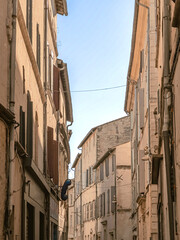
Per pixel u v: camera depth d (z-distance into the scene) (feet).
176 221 35.91
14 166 42.83
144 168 83.46
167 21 40.34
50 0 84.64
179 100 32.24
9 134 39.22
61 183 108.47
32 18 57.31
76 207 213.66
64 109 122.31
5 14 39.24
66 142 119.44
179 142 32.55
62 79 107.86
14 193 43.57
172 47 37.35
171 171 38.29
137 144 98.43
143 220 88.48
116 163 140.87
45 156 70.64
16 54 44.57
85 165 192.65
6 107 39.55
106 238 150.41
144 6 72.08
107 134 169.68
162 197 54.19
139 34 85.87
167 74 39.06
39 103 65.16
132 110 121.39
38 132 63.31
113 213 141.28
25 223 50.72
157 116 65.72
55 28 96.12
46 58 73.36
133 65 101.14
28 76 53.52
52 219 82.94
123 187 139.23
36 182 61.11
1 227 37.11
